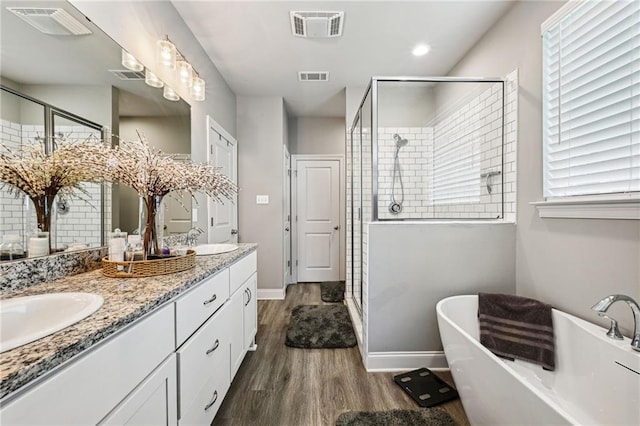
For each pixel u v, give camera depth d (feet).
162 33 6.10
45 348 1.87
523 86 6.21
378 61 9.02
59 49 3.73
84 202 4.13
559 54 5.37
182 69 6.58
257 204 11.96
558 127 5.40
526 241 6.15
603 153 4.58
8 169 3.15
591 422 4.13
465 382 4.41
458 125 7.71
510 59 6.62
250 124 11.93
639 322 3.70
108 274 3.83
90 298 2.85
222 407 5.24
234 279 5.66
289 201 14.20
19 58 3.24
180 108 6.86
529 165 6.06
